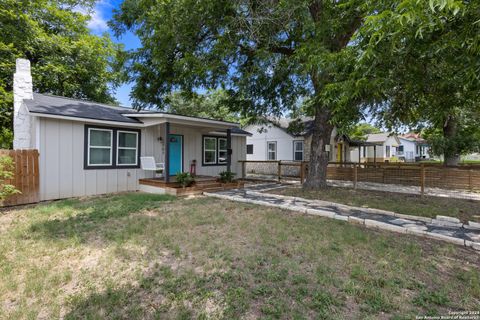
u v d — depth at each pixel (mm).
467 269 3025
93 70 16234
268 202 6734
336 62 4750
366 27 3131
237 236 4055
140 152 9461
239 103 9781
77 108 8531
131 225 4609
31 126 7676
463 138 13195
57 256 3346
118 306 2344
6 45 12266
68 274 2861
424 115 8117
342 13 5594
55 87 15008
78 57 15430
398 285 2641
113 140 8688
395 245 3750
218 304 2352
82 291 2582
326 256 3305
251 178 13617
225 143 12805
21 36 12805
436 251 3574
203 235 4094
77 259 3271
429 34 3543
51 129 7285
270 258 3240
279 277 2775
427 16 2639
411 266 3055
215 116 22688
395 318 2150
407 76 4988
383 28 2898
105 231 4320
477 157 31484
